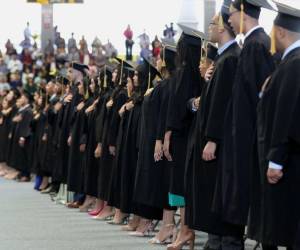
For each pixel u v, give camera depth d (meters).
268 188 10.52
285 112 10.25
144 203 16.44
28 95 35.59
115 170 19.11
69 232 18.34
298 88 10.27
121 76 20.36
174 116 14.17
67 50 66.00
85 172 22.22
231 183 11.52
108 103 20.19
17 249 15.74
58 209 23.64
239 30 11.98
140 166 16.62
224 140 11.73
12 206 24.33
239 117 11.43
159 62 16.77
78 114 23.42
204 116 12.40
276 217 10.45
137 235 17.81
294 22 10.73
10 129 38.44
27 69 63.25
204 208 12.42
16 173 37.22
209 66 13.75
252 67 11.43
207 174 12.38
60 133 25.53
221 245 12.71
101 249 15.70
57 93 28.06
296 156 10.38
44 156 28.33
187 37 14.30
